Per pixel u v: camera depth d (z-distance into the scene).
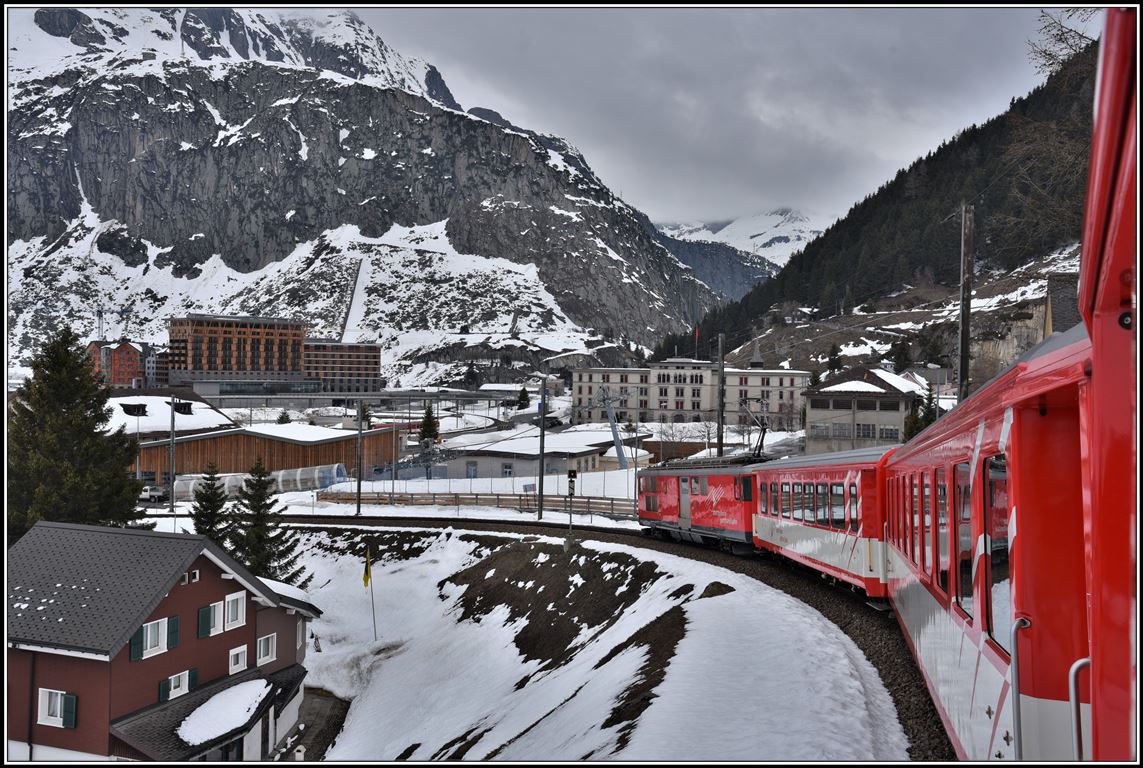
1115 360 3.72
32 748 24.70
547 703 23.55
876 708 13.27
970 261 21.22
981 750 6.70
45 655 24.66
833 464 19.70
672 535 38.44
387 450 97.69
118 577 26.17
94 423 41.19
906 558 12.84
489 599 41.19
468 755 21.53
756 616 20.38
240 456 80.81
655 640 21.70
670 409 148.00
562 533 45.47
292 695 30.33
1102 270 3.52
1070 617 5.09
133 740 24.17
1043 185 17.58
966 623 7.39
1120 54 2.70
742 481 28.66
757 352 151.00
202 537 27.14
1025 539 5.21
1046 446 5.18
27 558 27.42
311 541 55.38
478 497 61.44
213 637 28.05
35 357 41.09
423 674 35.47
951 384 110.06
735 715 13.28
